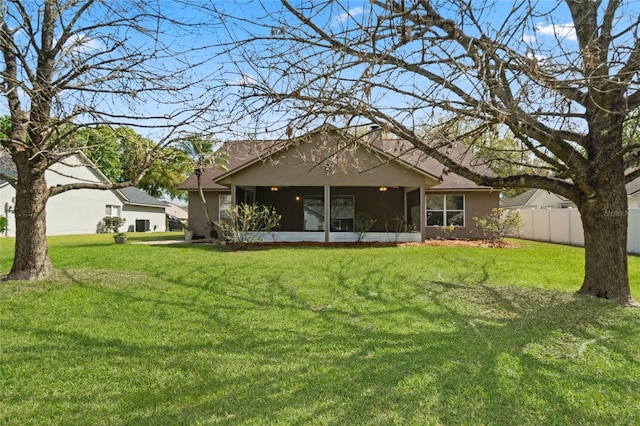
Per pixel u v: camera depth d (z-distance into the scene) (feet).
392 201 55.06
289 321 14.87
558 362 10.82
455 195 53.06
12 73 19.79
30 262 21.63
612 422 7.97
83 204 75.36
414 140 15.24
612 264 16.51
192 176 54.65
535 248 40.68
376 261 29.96
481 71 10.21
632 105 14.80
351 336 13.12
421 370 10.37
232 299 18.24
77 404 8.79
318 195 54.85
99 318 15.14
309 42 11.67
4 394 9.21
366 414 8.30
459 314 15.46
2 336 13.05
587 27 14.49
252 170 44.19
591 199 16.53
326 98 11.97
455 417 8.15
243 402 8.86
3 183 61.11
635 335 12.69
